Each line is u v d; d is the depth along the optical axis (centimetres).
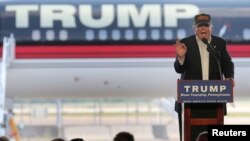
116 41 3925
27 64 3897
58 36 3919
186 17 3984
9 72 3894
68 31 3928
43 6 3978
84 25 3938
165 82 3956
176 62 1519
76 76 3912
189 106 1466
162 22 3969
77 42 3912
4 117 4084
